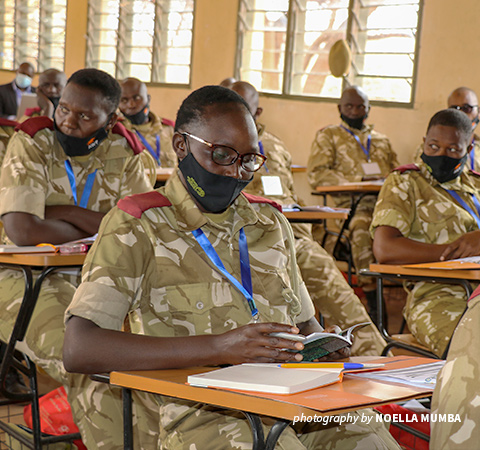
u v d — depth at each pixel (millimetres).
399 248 2898
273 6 7395
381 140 6238
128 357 1362
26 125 2705
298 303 1673
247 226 1670
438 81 6371
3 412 2994
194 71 7977
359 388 1195
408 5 6551
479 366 1005
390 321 5012
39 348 2217
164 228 1554
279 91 7449
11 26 9891
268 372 1232
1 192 2605
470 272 2389
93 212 2689
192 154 1555
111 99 2686
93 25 9008
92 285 1455
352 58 6898
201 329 1528
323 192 5539
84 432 2049
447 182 3150
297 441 1363
